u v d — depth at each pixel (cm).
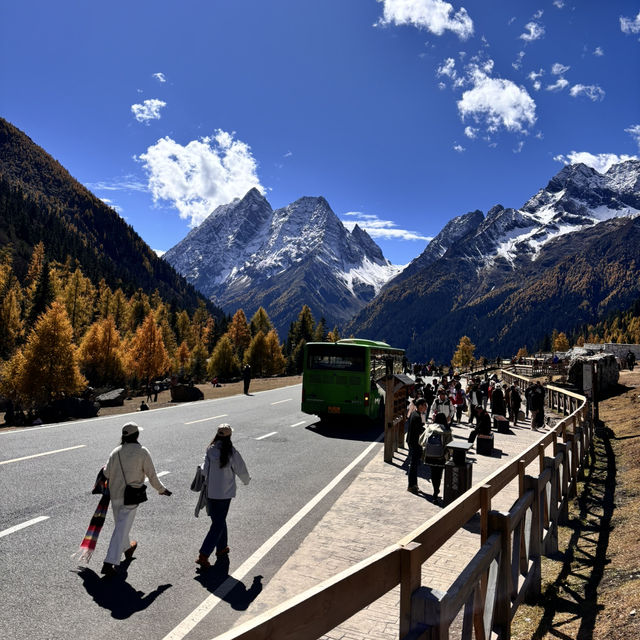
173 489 910
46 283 10181
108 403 3631
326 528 729
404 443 1507
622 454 1347
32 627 426
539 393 2027
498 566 417
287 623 188
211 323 15800
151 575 547
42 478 919
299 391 3756
